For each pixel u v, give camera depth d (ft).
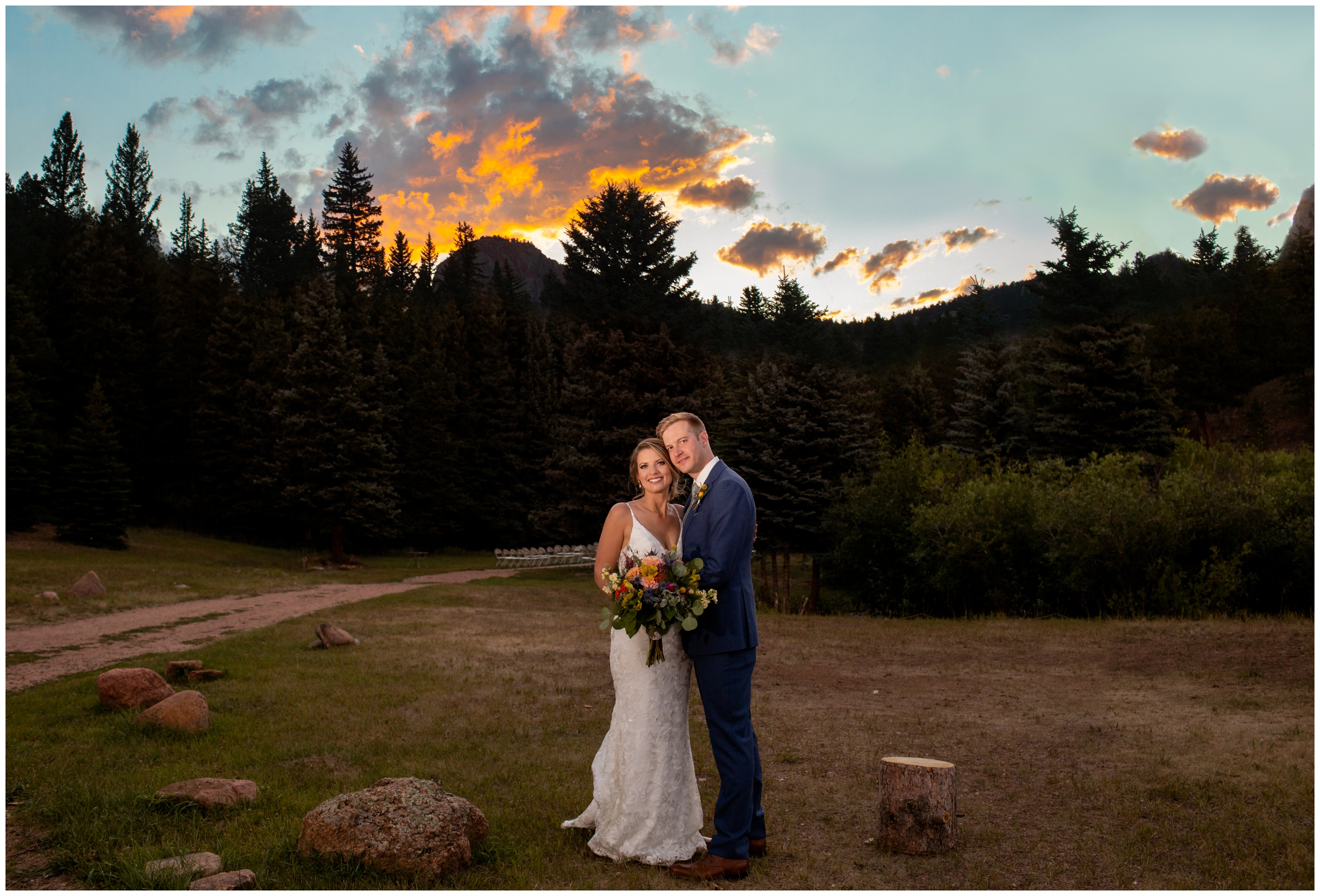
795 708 26.02
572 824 15.06
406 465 174.09
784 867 13.55
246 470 151.02
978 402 143.64
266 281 310.65
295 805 16.01
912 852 14.03
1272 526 51.67
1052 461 74.84
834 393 99.45
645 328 127.03
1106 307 123.24
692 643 13.65
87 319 158.92
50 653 37.45
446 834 13.12
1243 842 14.15
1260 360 227.81
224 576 85.66
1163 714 23.95
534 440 197.98
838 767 19.54
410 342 211.20
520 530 193.88
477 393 199.93
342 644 40.45
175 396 166.91
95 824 14.49
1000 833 14.90
